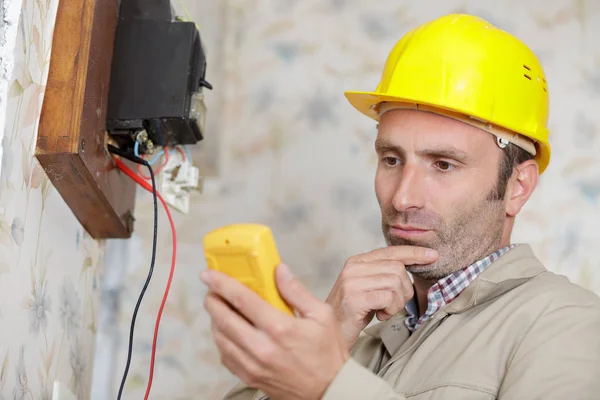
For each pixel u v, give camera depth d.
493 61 1.21
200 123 1.36
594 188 2.00
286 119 2.07
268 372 0.78
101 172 1.26
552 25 2.12
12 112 1.04
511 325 1.02
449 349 1.06
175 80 1.33
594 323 0.98
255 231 0.76
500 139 1.19
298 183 2.03
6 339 1.06
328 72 2.11
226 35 2.13
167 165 1.51
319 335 0.77
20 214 1.09
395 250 1.16
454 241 1.15
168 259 1.95
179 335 1.90
